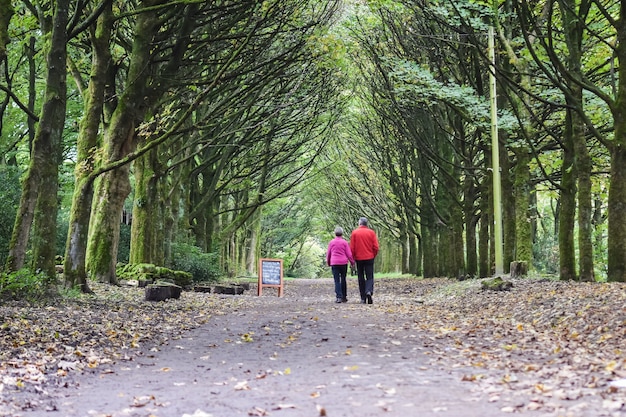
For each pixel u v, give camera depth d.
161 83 19.11
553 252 31.83
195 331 10.55
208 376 6.70
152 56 18.62
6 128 27.58
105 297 14.80
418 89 19.70
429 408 4.80
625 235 12.91
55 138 13.15
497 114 19.12
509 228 20.20
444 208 29.53
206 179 31.59
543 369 6.24
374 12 23.27
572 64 14.56
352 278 49.62
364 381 6.03
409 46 23.69
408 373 6.39
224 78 19.50
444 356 7.47
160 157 23.62
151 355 8.17
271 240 72.00
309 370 6.82
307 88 27.64
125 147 18.45
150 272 19.84
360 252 16.05
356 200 50.00
